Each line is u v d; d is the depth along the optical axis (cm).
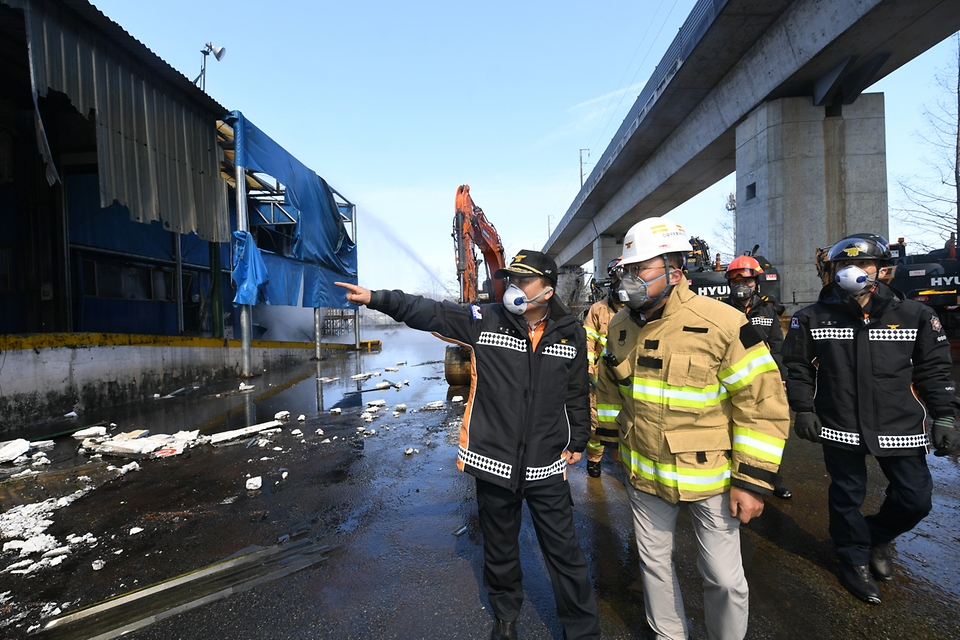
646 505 207
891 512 256
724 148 1738
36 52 643
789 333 277
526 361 213
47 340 696
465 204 917
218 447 557
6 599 263
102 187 751
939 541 305
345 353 1980
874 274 247
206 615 244
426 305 222
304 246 1486
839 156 1345
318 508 376
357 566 288
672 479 192
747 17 1230
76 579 281
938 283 993
